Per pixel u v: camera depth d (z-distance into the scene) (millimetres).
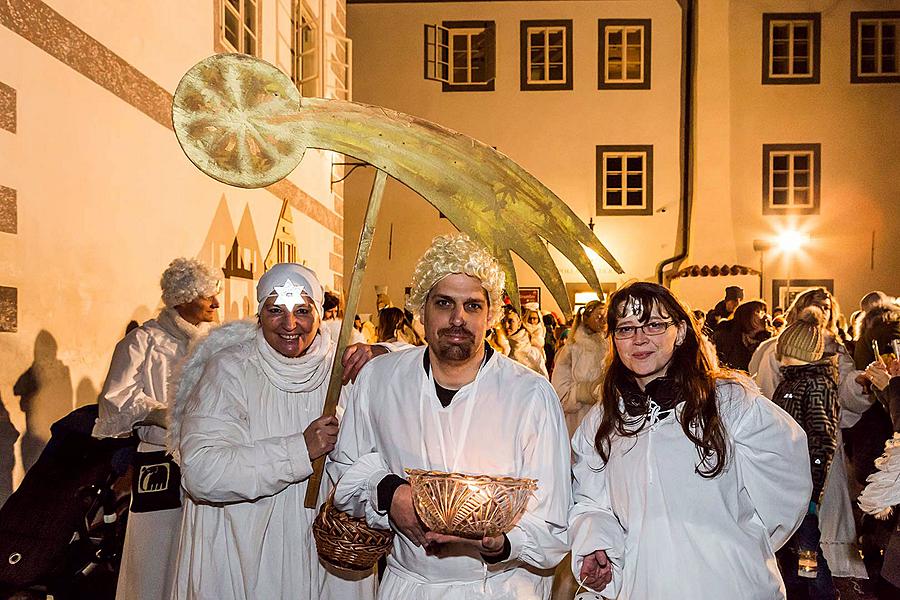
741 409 2369
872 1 19719
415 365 2516
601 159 20062
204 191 6309
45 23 4047
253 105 2547
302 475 2682
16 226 3787
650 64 20047
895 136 19812
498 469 2391
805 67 20000
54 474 3465
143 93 5227
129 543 3568
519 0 20047
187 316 4145
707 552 2303
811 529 4629
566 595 3859
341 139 2623
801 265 19828
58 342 4172
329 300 6254
